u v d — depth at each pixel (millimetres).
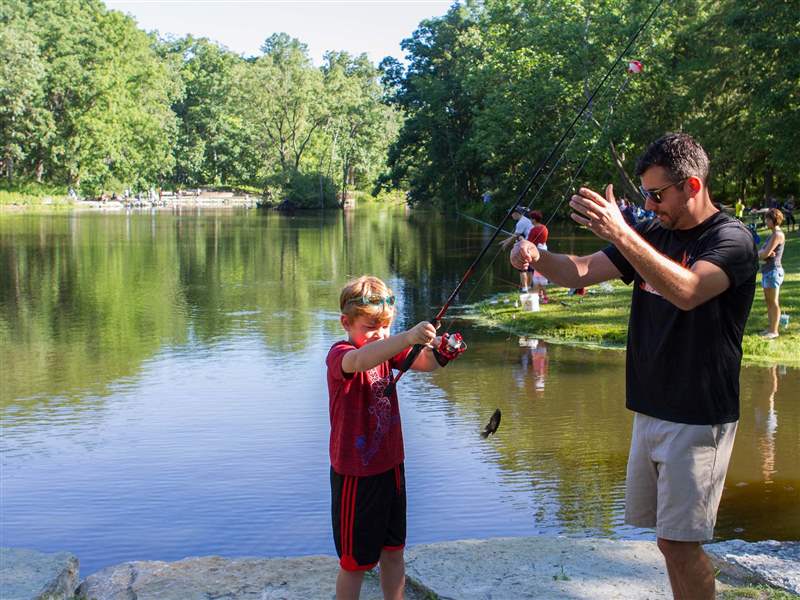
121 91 71188
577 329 12836
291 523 5957
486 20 52625
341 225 47094
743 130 31219
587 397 9211
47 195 68000
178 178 90750
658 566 4105
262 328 14109
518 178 44875
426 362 3338
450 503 6238
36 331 13844
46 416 8797
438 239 35531
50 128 65562
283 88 82125
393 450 3275
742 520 5773
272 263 25312
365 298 3273
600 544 4363
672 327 3018
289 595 3924
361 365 3111
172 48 98125
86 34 70062
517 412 8664
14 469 7145
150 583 4078
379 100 91312
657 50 31922
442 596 3816
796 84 26219
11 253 28125
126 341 12961
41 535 5805
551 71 35938
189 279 21141
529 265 3387
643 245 2777
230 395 9609
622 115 32281
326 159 85375
